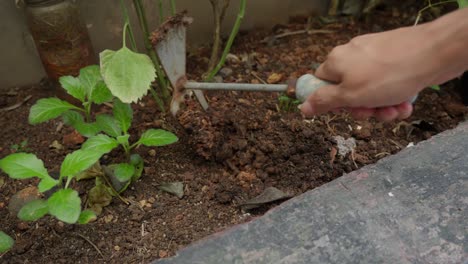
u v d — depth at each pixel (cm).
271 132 73
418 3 102
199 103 74
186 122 72
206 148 70
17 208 65
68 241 61
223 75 85
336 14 101
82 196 66
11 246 56
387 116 46
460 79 81
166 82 77
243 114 76
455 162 58
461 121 77
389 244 51
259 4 95
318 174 68
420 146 61
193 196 66
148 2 81
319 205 54
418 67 40
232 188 67
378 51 41
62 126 77
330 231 52
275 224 53
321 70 46
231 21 94
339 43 94
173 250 60
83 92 67
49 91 86
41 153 73
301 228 52
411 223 52
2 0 75
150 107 79
